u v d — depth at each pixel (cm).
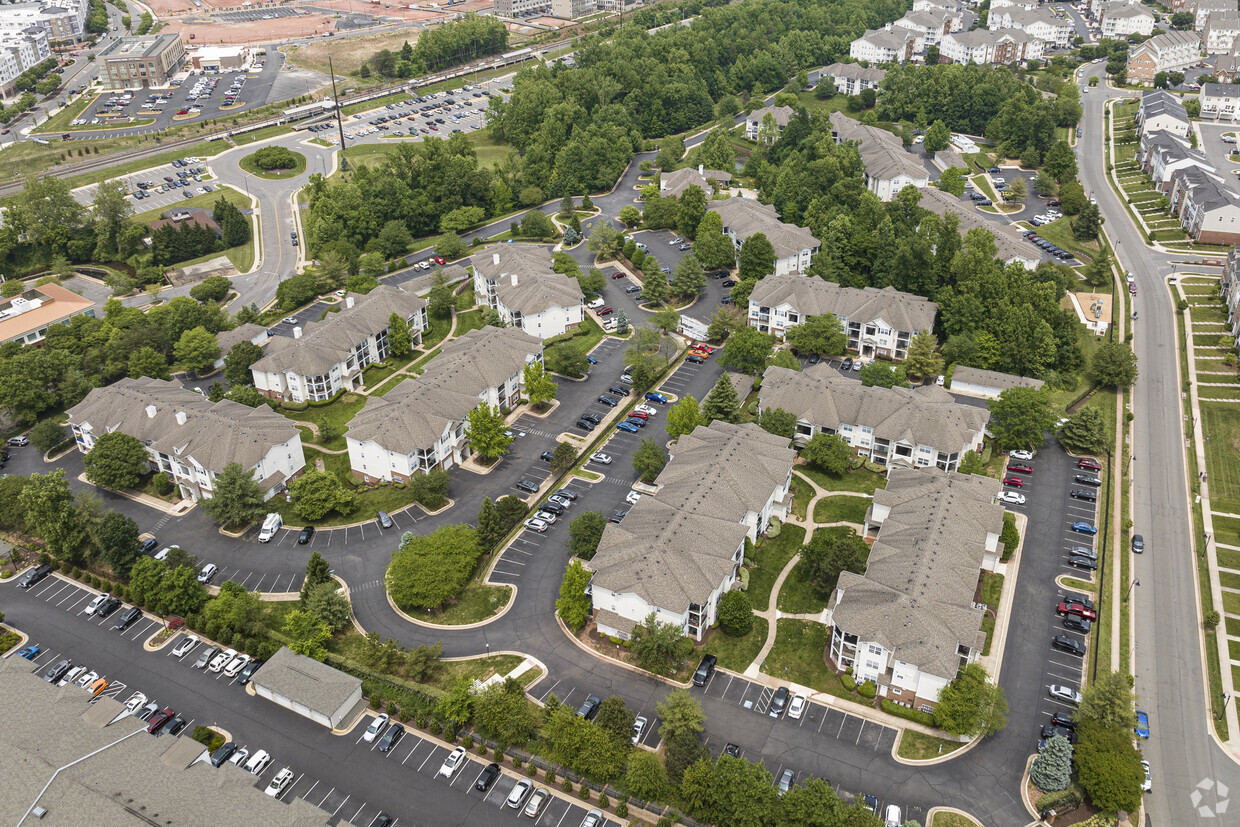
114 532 13800
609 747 10438
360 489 15862
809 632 12656
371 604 13350
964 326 18925
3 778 10025
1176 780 10725
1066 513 14850
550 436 17075
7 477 15362
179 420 15788
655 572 12275
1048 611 12950
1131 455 16338
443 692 11750
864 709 11519
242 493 14712
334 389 18512
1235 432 16838
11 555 14712
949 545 12606
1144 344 19750
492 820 10250
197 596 13175
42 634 13075
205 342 19600
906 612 11488
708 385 18438
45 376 18362
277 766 10919
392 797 10519
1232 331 19738
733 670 12106
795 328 19388
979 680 10888
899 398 16038
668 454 16175
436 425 15838
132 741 10712
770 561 13925
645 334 18688
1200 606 13125
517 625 12900
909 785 10512
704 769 10044
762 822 9762
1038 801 10238
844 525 14600
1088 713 10825
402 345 19750
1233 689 11875
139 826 9456
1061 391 18188
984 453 16150
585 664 12262
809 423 16125
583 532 13612
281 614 13188
